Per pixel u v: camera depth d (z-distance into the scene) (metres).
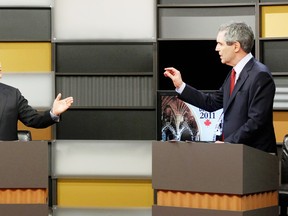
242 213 5.13
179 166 5.36
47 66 9.08
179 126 8.83
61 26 9.06
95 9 9.05
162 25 9.02
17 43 9.09
